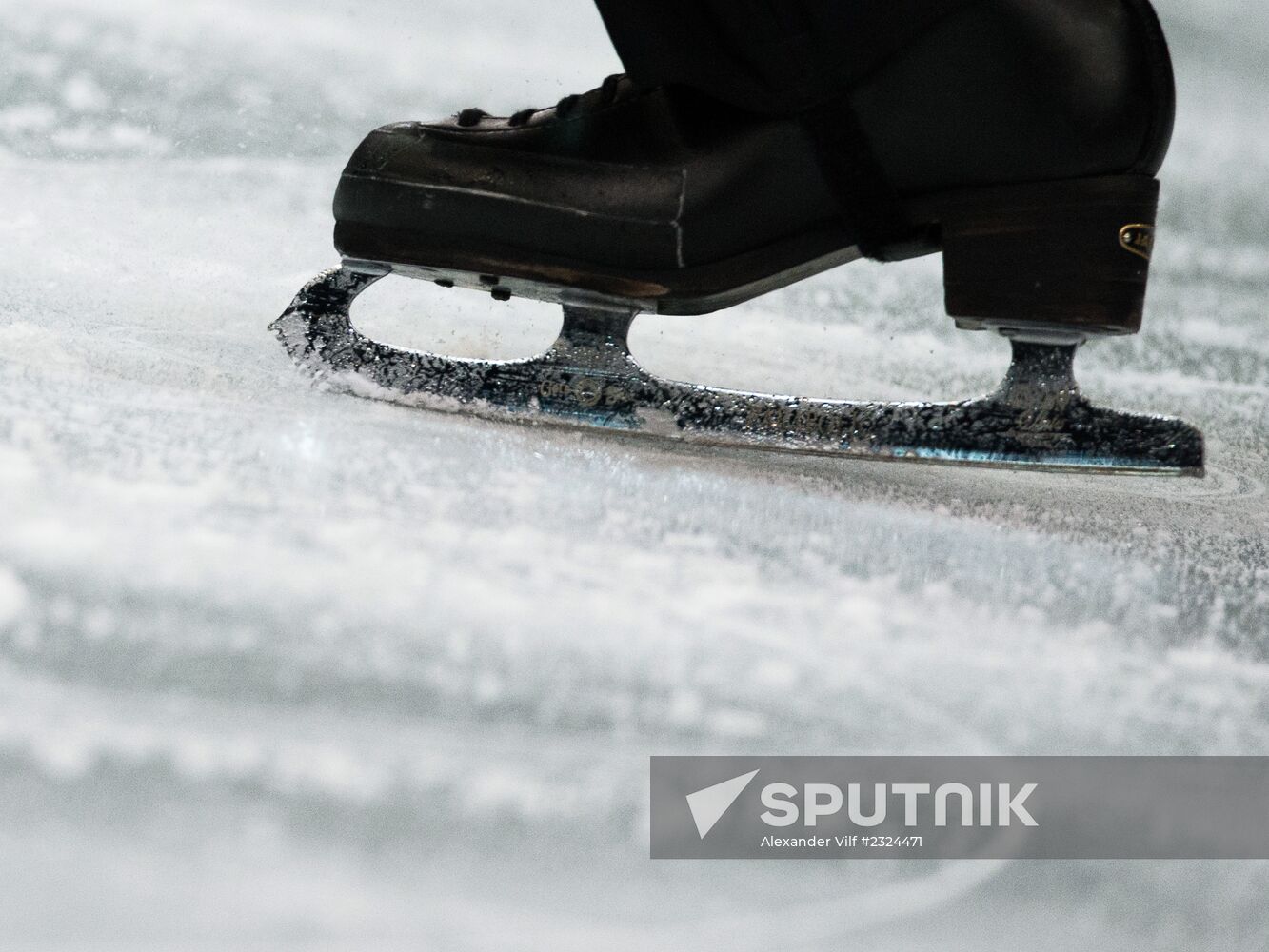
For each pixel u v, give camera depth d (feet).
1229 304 22.89
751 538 9.84
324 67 27.68
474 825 5.84
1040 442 11.66
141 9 28.32
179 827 5.52
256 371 12.07
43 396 10.32
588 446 11.64
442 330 15.03
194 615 7.02
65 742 5.89
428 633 7.31
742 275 12.00
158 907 5.11
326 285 12.20
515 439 11.44
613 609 8.06
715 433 11.91
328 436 10.48
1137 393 17.33
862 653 8.06
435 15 33.01
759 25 10.91
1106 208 11.35
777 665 7.70
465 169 12.06
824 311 19.34
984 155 11.33
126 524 7.94
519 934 5.28
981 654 8.31
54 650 6.51
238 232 17.57
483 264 12.16
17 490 8.16
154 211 18.03
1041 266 11.39
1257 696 8.14
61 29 26.04
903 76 11.19
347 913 5.24
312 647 6.93
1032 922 5.75
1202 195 29.27
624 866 5.76
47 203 17.78
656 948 5.32
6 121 21.33
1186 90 35.63
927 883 5.93
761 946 5.40
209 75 25.31
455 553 8.45
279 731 6.21
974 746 7.11
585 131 12.01
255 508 8.58
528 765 6.31
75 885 5.15
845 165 11.44
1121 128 11.19
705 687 7.30
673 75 11.57
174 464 9.18
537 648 7.38
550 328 15.65
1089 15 11.14
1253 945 5.71
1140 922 5.82
